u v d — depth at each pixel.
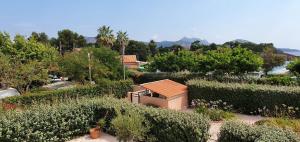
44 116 11.38
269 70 41.22
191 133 9.88
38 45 29.19
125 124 10.24
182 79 28.06
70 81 33.22
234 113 17.28
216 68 25.48
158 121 10.91
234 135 8.68
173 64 30.25
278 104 15.99
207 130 9.95
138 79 32.62
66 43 80.38
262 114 16.53
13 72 21.86
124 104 12.68
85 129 12.89
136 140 11.30
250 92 16.92
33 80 23.98
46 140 11.38
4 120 10.41
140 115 11.14
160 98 18.08
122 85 25.20
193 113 11.06
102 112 13.05
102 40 52.22
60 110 12.02
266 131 8.34
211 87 18.36
